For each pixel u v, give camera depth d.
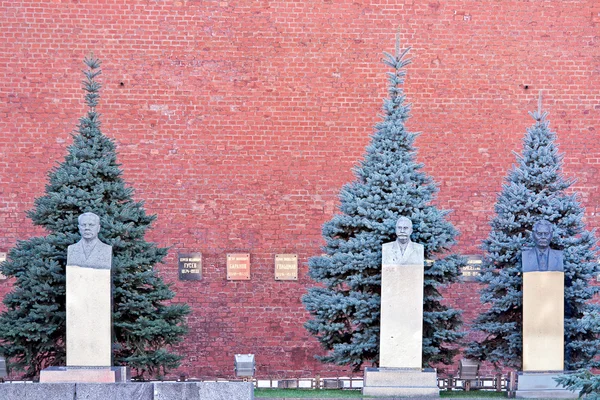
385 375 15.63
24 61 20.80
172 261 21.00
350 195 16.80
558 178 17.08
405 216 16.45
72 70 20.86
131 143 20.92
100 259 15.59
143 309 16.78
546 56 21.12
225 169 21.08
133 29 20.92
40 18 20.81
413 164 16.78
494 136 21.12
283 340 21.06
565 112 21.12
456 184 21.17
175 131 20.98
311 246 21.14
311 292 17.17
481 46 21.09
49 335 16.66
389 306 15.68
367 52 21.11
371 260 16.30
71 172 16.94
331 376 20.97
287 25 21.05
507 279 16.64
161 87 20.97
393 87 17.05
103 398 13.78
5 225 20.75
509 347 16.66
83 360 15.51
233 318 21.08
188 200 21.05
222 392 13.67
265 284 21.12
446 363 17.08
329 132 21.12
